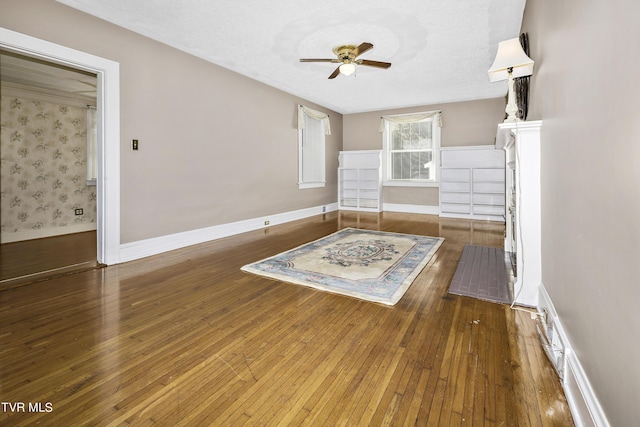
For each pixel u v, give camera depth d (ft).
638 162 2.51
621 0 2.80
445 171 21.61
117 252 10.69
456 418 3.89
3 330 6.12
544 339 5.58
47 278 9.12
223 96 14.61
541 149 6.88
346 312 6.97
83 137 16.81
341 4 9.43
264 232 16.24
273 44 12.12
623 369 2.79
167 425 3.80
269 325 6.39
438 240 14.10
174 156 12.50
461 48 12.57
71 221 16.46
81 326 6.31
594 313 3.54
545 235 6.59
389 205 24.49
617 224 2.95
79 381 4.61
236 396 4.32
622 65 2.81
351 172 25.32
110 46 10.27
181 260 11.13
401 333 6.04
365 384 4.56
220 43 12.00
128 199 10.98
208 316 6.79
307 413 4.00
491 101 20.54
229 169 15.14
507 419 3.86
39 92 14.88
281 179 18.78
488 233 15.76
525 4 9.39
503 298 7.66
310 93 19.19
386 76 16.02
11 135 14.25
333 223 19.06
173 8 9.55
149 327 6.29
